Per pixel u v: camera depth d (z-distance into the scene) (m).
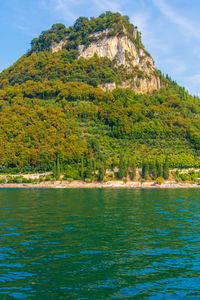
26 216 36.56
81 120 165.00
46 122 151.62
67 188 104.31
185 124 164.38
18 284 15.73
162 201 56.00
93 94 186.75
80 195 70.31
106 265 18.61
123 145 143.88
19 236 25.81
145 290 15.16
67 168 125.75
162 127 160.00
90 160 125.25
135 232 27.73
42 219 34.41
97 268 18.09
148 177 122.31
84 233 27.11
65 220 33.81
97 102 181.88
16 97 189.75
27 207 45.50
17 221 33.03
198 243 23.86
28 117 156.50
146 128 155.88
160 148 141.75
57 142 136.25
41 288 15.27
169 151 137.25
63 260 19.47
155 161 124.38
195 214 39.03
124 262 19.19
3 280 16.20
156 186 112.88
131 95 194.75
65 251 21.45
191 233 27.44
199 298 14.37
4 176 124.56
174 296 14.55
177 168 127.50
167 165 121.88
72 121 157.50
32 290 15.05
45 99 198.50
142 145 146.25
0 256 20.19
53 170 122.31
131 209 43.72
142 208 45.03
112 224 31.55
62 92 189.12
